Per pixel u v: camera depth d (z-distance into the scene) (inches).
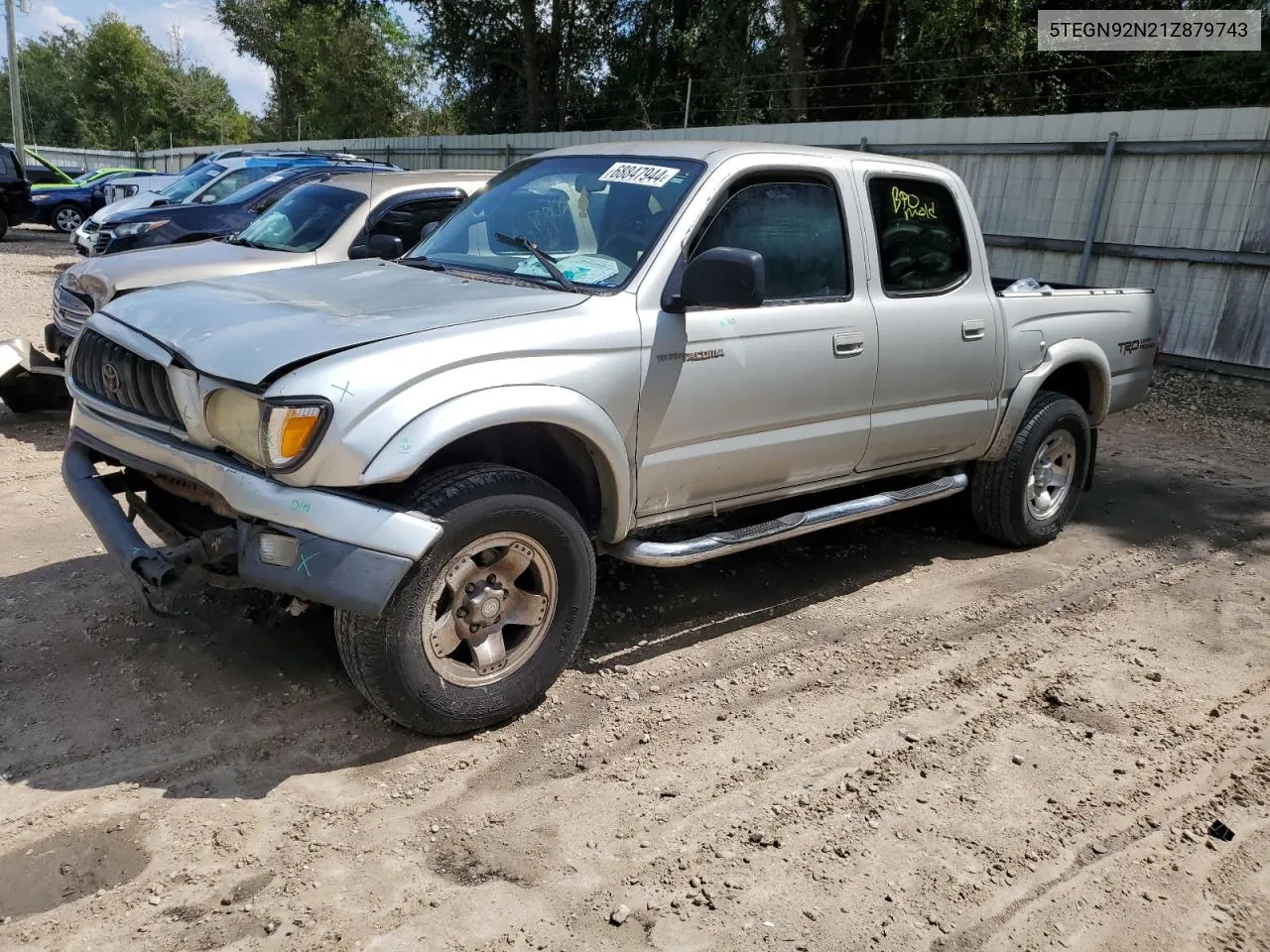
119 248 371.9
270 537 118.3
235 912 100.8
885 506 184.7
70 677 143.9
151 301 145.6
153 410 132.9
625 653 163.2
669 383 143.3
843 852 115.3
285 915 100.7
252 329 126.0
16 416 282.8
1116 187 430.6
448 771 127.2
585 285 145.3
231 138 2664.9
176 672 146.6
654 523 152.8
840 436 171.6
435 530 120.3
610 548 150.8
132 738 130.2
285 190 403.5
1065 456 224.2
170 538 139.6
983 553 219.8
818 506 206.2
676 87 1079.0
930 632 177.3
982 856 116.1
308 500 116.3
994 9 758.5
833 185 170.4
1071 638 177.5
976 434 200.4
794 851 115.0
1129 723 147.9
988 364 195.6
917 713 148.3
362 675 124.0
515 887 106.7
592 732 138.3
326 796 120.5
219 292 145.6
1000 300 199.5
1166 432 347.6
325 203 305.7
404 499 123.4
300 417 114.2
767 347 155.2
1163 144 411.5
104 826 112.8
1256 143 385.7
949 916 106.0
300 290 146.7
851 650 168.7
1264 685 161.9
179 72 2650.1
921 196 187.0
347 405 115.6
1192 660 170.2
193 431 125.1
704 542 155.3
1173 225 416.5
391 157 974.4
